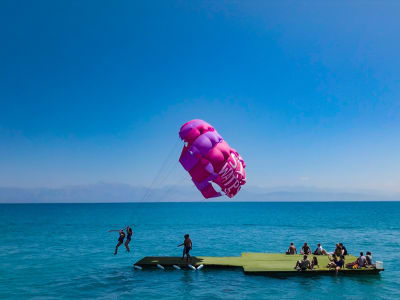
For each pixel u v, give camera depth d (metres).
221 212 184.75
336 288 20.28
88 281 23.20
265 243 47.00
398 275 24.06
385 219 105.06
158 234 60.91
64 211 199.75
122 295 19.50
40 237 55.72
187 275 23.72
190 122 26.89
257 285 21.05
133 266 28.03
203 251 39.44
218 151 25.58
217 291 19.89
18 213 165.75
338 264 23.56
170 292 19.86
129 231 25.08
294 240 50.59
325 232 63.50
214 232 64.81
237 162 27.08
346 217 118.94
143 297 19.03
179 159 26.12
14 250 40.25
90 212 183.38
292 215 139.75
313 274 23.02
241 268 24.77
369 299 18.23
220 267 25.12
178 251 39.47
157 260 26.81
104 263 30.91
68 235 59.16
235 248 42.00
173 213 173.25
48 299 18.89
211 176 25.72
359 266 23.53
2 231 67.12
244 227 77.44
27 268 28.50
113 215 146.38
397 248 41.16
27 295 19.80
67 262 31.53
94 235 59.22
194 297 18.83
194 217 128.75
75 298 19.03
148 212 189.75
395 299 18.22
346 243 46.50
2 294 20.06
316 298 18.41
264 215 142.75
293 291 19.77
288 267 23.95
